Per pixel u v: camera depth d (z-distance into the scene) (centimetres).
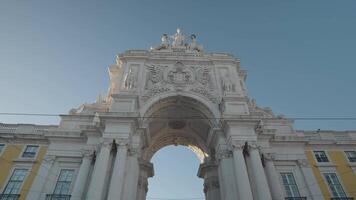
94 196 930
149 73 1435
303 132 1434
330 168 1278
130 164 1095
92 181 973
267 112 1527
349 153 1354
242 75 1627
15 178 1164
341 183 1227
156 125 1489
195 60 1512
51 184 1133
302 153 1291
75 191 1043
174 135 1598
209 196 1391
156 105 1332
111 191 948
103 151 1056
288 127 1423
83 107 1449
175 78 1414
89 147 1181
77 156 1209
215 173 1405
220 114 1272
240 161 1063
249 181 1055
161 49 1636
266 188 1004
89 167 1127
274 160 1249
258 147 1188
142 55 1494
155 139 1563
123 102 1239
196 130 1527
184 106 1387
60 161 1200
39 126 1356
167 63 1488
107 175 1027
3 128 1340
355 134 1436
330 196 1173
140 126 1209
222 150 1166
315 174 1251
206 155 1519
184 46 1686
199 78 1431
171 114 1440
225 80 1405
